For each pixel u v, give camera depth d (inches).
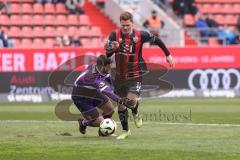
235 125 1498.5
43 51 2445.9
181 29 2957.7
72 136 1286.9
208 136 1272.1
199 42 3036.4
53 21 2999.5
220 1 3380.9
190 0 3216.0
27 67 2429.9
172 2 3275.1
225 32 3043.8
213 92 2620.6
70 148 1097.4
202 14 3314.5
